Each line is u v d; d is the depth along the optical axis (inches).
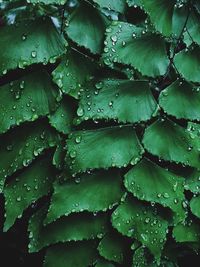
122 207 5.2
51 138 5.1
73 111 5.1
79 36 5.0
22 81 5.0
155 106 5.2
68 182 5.0
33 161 5.2
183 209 5.2
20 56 4.8
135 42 5.1
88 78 5.1
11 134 5.1
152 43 5.1
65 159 5.0
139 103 5.1
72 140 5.0
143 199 5.1
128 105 5.1
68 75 5.0
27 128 5.1
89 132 5.1
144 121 5.1
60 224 5.2
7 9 5.1
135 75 5.2
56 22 5.0
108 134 5.1
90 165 5.0
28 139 5.1
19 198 5.1
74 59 5.0
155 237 5.2
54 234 5.2
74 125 5.1
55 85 5.0
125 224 5.1
